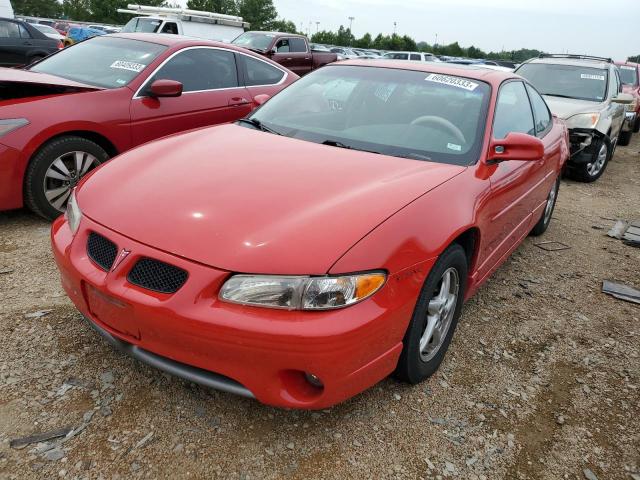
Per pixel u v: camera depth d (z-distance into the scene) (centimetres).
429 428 240
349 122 325
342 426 235
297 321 194
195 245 208
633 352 322
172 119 505
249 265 199
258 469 209
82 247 234
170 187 243
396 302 215
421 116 320
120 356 266
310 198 233
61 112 424
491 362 297
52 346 270
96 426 223
